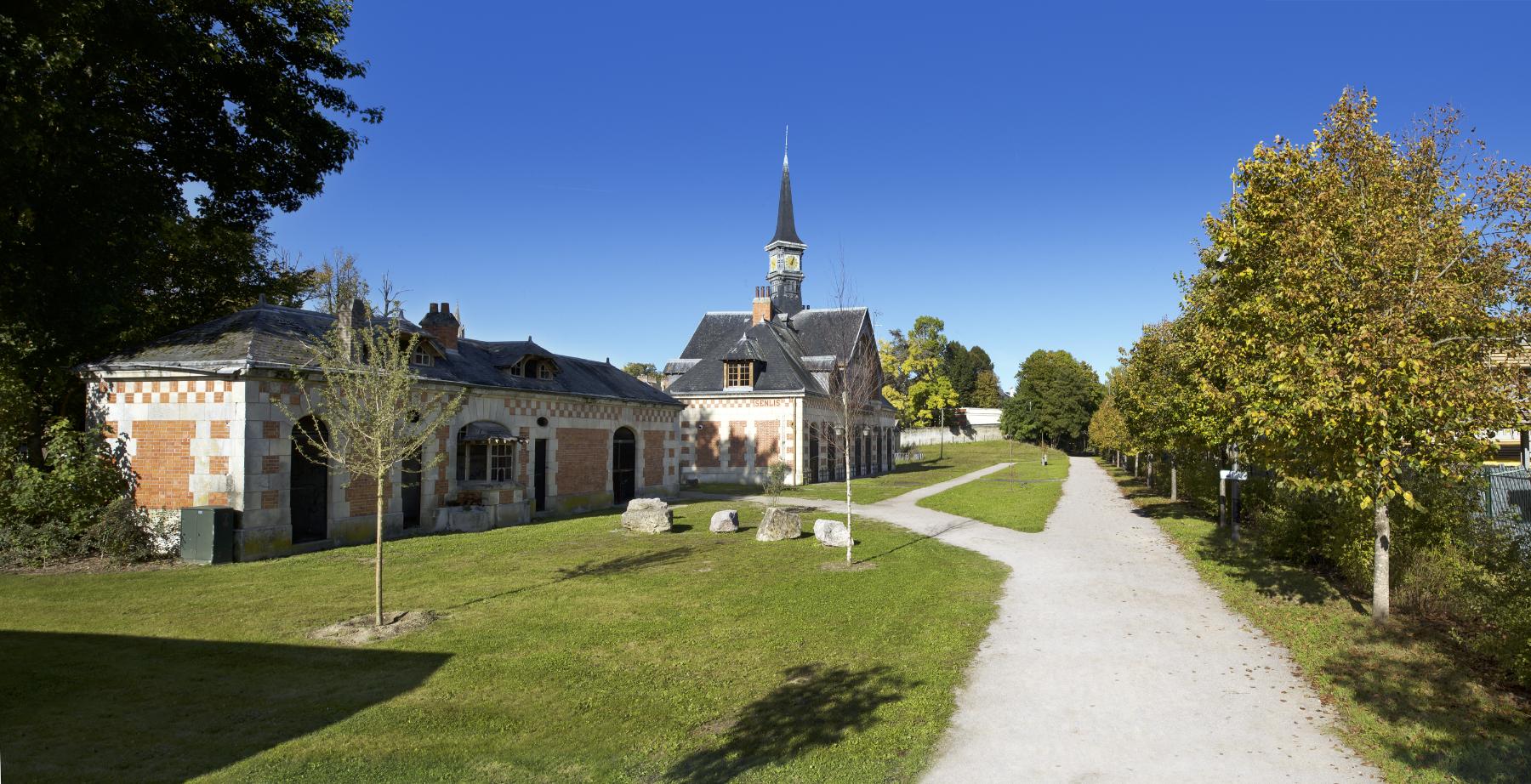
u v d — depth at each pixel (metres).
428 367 20.98
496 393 22.64
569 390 26.06
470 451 22.39
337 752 6.70
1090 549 18.19
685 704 7.92
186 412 16.28
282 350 17.17
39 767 6.27
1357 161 10.48
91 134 15.04
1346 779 6.27
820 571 14.93
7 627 10.42
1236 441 15.52
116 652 9.34
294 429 17.27
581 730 7.24
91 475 15.78
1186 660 9.51
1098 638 10.52
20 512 15.03
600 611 11.64
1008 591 13.44
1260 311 10.42
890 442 55.66
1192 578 14.54
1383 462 8.91
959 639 10.30
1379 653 9.27
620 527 21.31
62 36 12.77
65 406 18.02
